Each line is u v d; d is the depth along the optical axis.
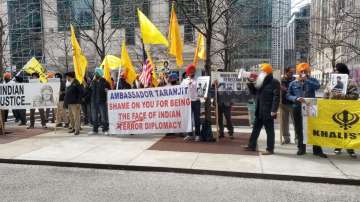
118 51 35.75
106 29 34.19
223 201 6.11
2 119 12.49
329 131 8.91
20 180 7.36
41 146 10.33
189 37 29.00
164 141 10.98
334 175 7.42
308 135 9.08
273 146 9.25
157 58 31.17
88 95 14.22
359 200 6.25
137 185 7.02
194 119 11.11
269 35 32.47
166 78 15.05
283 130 10.62
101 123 12.84
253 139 9.59
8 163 8.86
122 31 34.88
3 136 11.96
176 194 6.46
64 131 12.96
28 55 40.97
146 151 9.61
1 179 7.45
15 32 39.84
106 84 12.34
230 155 9.13
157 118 11.39
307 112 9.05
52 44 42.41
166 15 34.84
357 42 27.48
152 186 6.95
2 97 12.71
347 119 8.77
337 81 9.28
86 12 29.98
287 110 10.47
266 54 34.16
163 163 8.35
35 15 39.59
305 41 35.09
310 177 7.33
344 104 8.77
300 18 35.84
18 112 15.49
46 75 16.98
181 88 11.17
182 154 9.23
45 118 14.27
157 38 11.64
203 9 15.01
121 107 11.60
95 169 8.31
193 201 6.10
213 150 9.71
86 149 9.89
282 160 8.65
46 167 8.49
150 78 12.37
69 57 40.03
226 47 19.09
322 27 30.98
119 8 27.64
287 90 9.80
